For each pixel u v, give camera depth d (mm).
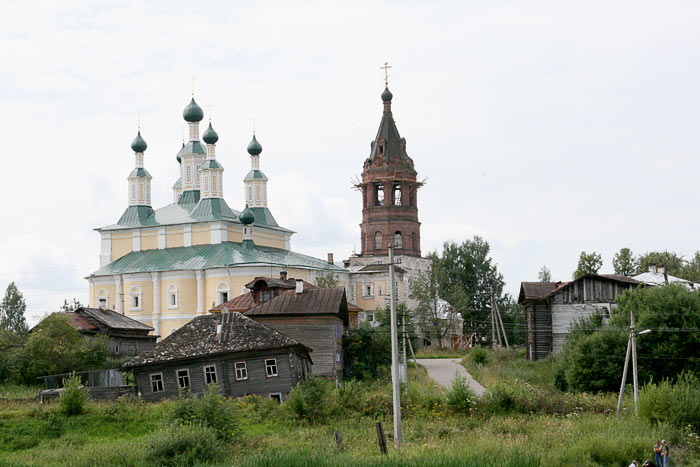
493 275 154375
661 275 104500
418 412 60344
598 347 70688
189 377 67312
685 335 70375
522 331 143875
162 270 121812
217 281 118062
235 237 128875
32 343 77125
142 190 134625
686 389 55312
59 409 58000
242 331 68812
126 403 60250
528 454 43219
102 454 48062
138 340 95125
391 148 138125
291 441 51844
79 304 106938
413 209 138375
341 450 47844
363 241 138250
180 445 46938
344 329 83875
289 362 67125
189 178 136375
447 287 147375
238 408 60875
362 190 139875
